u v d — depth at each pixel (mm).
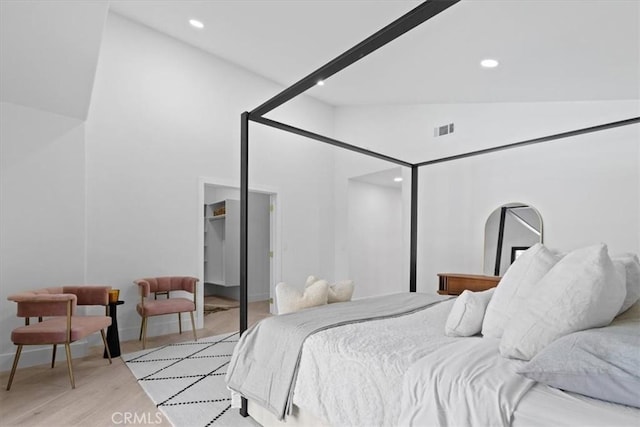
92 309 3812
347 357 1462
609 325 1179
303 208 5980
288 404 1652
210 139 4891
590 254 1199
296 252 5848
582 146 3324
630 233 3016
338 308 2281
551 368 1041
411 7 2762
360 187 6480
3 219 3209
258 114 2400
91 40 2898
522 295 1459
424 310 2207
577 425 890
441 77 3607
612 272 1169
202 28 4168
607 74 2635
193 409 2275
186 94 4691
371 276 6633
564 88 3096
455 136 4449
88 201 3871
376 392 1316
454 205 4398
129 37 4234
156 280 4133
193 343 3844
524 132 3756
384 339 1587
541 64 2732
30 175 3363
